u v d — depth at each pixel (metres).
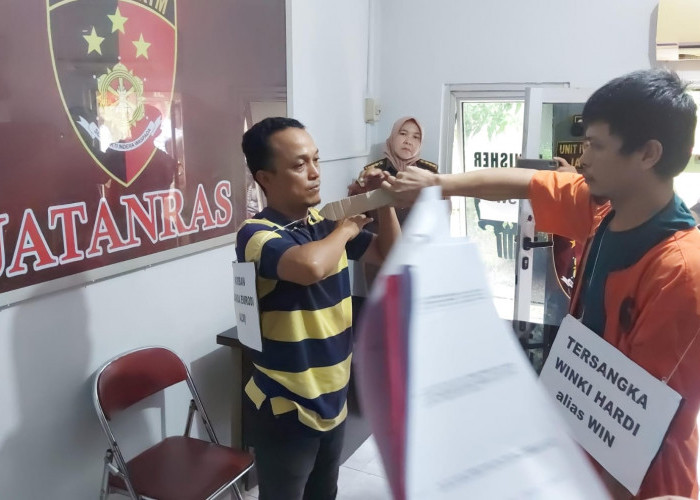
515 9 3.34
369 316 0.36
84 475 1.79
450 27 3.51
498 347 0.38
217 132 2.18
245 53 2.31
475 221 3.77
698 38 2.89
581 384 0.91
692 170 2.96
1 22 1.41
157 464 1.78
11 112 1.45
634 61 3.13
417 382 0.35
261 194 2.48
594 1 3.16
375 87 3.72
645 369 0.83
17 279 1.50
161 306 2.03
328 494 1.57
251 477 2.32
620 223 0.91
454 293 0.38
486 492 0.35
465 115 3.73
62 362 1.68
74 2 1.59
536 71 3.35
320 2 2.96
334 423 1.41
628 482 0.82
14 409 1.56
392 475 0.33
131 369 1.82
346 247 1.48
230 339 2.14
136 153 1.83
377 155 3.84
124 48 1.76
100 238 1.72
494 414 0.37
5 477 1.56
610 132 0.83
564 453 0.39
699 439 0.96
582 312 0.99
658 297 0.82
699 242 0.83
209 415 2.32
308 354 1.36
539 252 2.98
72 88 1.60
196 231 2.11
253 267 1.29
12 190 1.47
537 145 2.97
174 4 1.93
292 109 2.67
